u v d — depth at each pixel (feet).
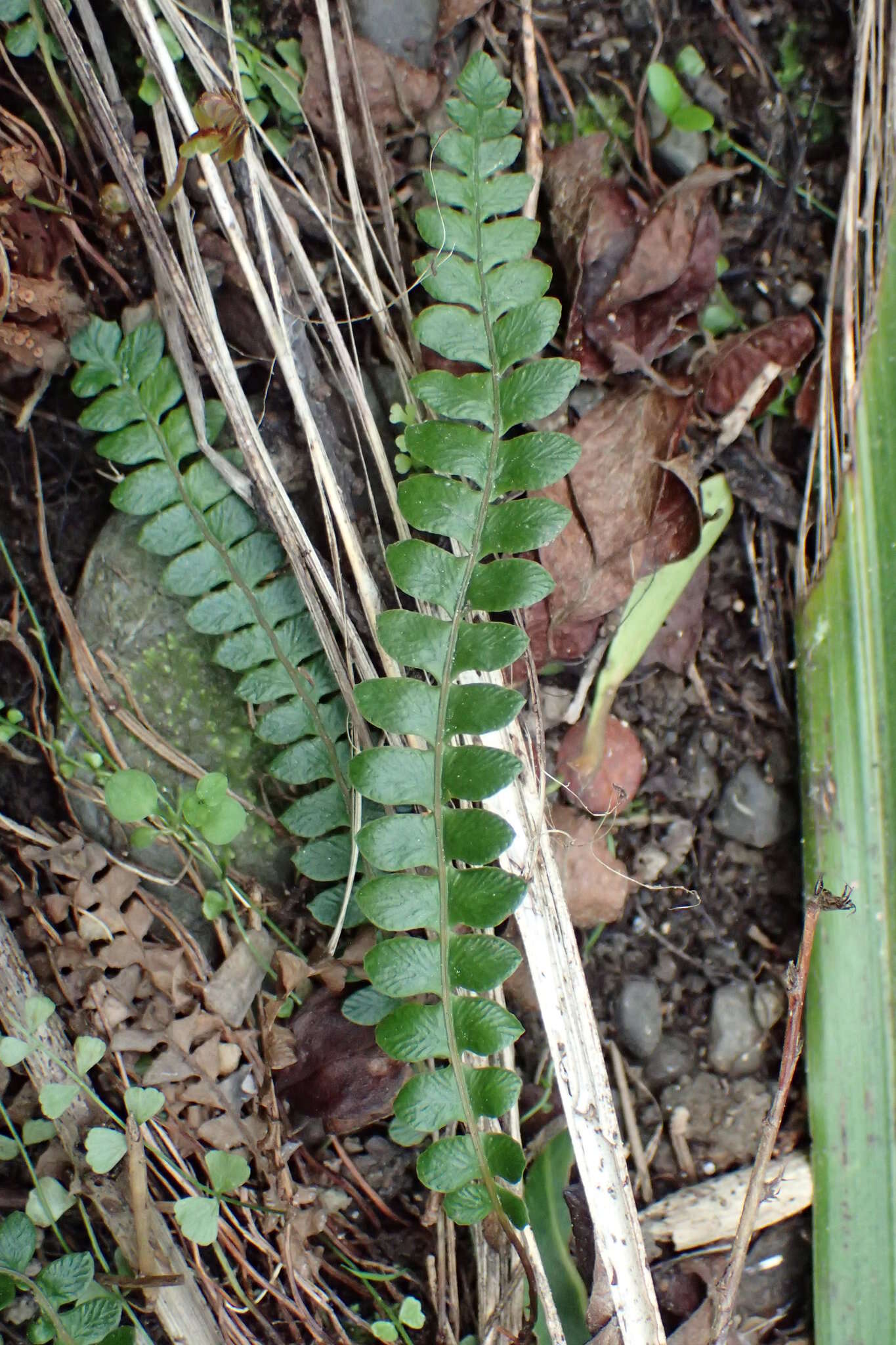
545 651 1.77
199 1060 1.72
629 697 1.80
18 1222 1.66
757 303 1.78
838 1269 1.75
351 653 1.73
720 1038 1.79
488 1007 1.65
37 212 1.72
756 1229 1.77
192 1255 1.72
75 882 1.73
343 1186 1.76
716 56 1.77
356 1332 1.75
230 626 1.72
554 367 1.67
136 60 1.74
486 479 1.67
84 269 1.74
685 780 1.80
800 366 1.79
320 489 1.73
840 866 1.77
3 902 1.73
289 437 1.75
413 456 1.68
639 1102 1.79
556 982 1.71
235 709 1.76
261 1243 1.73
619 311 1.74
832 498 1.78
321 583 1.72
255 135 1.73
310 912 1.76
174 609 1.75
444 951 1.66
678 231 1.74
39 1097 1.70
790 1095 1.79
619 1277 1.68
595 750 1.78
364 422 1.74
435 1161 1.66
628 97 1.76
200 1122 1.72
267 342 1.74
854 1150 1.76
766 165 1.78
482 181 1.69
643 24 1.76
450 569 1.67
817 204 1.78
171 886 1.75
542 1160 1.75
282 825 1.76
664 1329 1.75
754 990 1.80
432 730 1.66
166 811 1.75
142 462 1.76
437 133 1.75
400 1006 1.68
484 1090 1.66
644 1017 1.79
